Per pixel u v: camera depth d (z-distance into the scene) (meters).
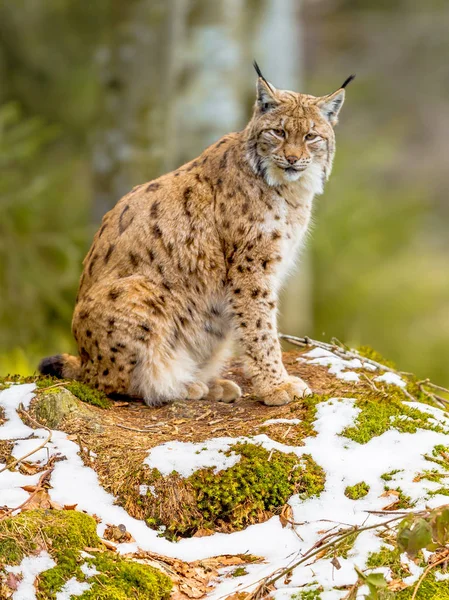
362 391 10.18
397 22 36.88
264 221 10.24
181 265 10.33
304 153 10.21
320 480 8.54
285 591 7.21
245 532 8.18
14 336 19.11
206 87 18.58
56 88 23.86
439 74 37.16
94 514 8.18
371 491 8.40
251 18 19.86
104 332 10.10
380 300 25.19
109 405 10.07
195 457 8.66
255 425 9.45
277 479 8.52
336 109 10.88
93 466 8.69
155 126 18.06
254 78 19.97
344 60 37.16
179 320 10.41
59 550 7.50
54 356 10.80
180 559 7.89
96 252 10.73
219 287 10.46
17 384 9.85
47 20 24.28
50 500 8.19
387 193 30.08
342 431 9.13
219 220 10.34
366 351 12.22
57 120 23.75
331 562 7.31
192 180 10.55
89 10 24.20
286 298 21.16
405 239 27.30
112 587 7.35
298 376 10.88
